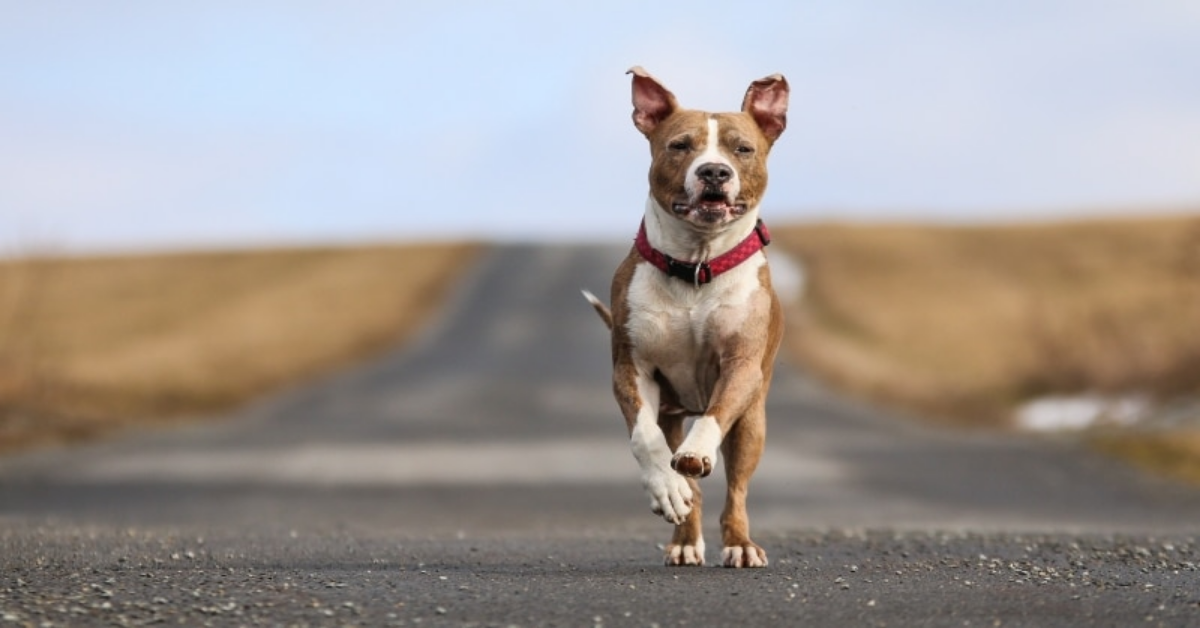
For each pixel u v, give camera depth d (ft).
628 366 27.86
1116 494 62.08
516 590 23.21
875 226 267.59
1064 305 181.47
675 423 29.55
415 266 247.09
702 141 27.20
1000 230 254.88
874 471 71.36
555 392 121.39
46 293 209.87
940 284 208.64
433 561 28.94
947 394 113.80
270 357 151.64
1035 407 105.91
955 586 23.81
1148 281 198.70
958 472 70.95
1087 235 242.99
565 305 203.10
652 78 28.40
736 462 28.07
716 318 27.30
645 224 27.99
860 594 22.93
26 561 27.02
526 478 69.31
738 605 21.89
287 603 21.66
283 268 246.27
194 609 21.09
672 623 20.57
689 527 28.37
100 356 146.30
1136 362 106.42
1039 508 56.18
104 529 37.76
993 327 170.30
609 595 22.77
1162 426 91.61
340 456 78.84
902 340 163.94
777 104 28.50
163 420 100.53
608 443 85.76
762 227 28.12
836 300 196.34
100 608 21.08
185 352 153.38
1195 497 60.64
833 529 41.75
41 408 94.22
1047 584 24.07
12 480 65.82
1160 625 20.47
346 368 147.33
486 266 248.32
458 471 72.23
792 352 152.87
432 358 154.71
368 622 20.49
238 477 69.15
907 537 36.17
